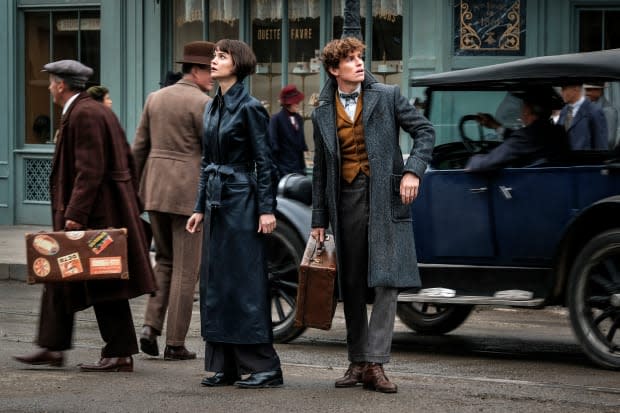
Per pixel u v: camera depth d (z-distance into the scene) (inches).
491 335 408.8
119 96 734.5
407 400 279.3
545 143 349.7
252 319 293.4
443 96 369.7
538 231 349.4
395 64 654.5
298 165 605.3
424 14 641.0
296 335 383.6
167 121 351.3
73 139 315.6
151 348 348.5
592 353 331.6
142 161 359.3
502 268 356.2
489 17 629.0
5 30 780.6
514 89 356.2
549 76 346.9
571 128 344.8
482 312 473.1
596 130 340.2
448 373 326.6
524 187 351.6
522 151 352.8
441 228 366.3
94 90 532.7
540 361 350.0
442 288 366.0
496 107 359.9
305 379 312.2
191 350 369.1
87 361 341.4
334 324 439.8
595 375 322.7
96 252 306.7
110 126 317.7
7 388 297.3
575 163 343.6
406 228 289.3
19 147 786.2
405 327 432.8
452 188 364.8
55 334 326.0
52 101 776.3
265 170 295.3
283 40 687.7
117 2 733.3
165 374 319.6
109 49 737.6
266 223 294.4
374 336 287.7
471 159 362.3
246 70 299.1
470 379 313.3
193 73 356.8
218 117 299.4
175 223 348.5
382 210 286.0
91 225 317.1
